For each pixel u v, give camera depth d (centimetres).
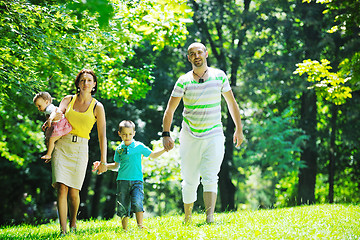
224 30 3875
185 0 714
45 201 3384
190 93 869
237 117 928
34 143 3356
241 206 5544
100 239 719
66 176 907
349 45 3000
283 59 3275
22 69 1388
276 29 3381
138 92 1902
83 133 923
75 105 928
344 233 658
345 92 1413
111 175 3444
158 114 3544
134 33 1566
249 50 3456
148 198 3938
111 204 3428
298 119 3434
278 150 3225
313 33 3291
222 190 3469
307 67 1406
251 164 3597
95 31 1437
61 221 897
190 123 879
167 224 902
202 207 3544
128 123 904
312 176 3344
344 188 3853
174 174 2119
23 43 1339
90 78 932
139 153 898
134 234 731
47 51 1337
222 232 689
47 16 1288
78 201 943
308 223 777
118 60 1758
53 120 907
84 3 409
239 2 3959
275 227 724
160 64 3428
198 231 692
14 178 3403
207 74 880
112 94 1842
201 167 876
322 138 3403
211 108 872
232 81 3638
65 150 912
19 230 1117
